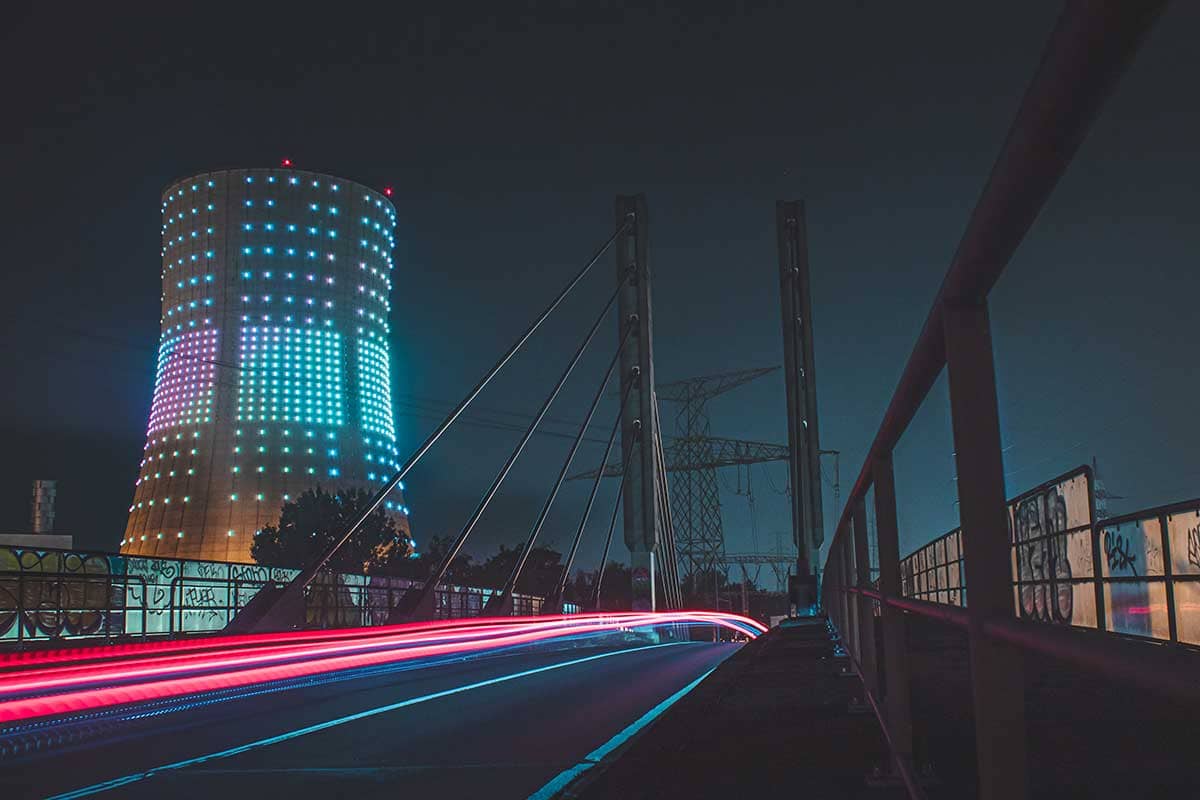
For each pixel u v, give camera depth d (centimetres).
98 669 1393
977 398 206
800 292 6206
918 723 675
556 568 12331
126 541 10919
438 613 4666
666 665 2058
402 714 1143
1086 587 1636
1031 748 545
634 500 6256
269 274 10738
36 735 1021
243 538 10131
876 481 448
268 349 10625
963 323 209
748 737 645
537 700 1287
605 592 14362
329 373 10794
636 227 6706
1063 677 932
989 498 204
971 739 598
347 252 11169
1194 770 468
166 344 10950
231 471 10344
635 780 518
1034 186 146
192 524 10188
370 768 752
